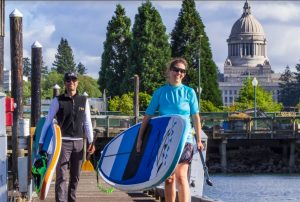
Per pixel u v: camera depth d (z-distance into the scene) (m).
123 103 79.75
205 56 98.12
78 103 12.16
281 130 53.94
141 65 90.19
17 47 21.84
